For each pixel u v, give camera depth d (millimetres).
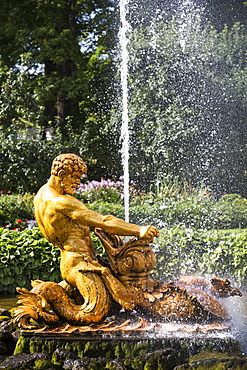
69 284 3414
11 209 10859
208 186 12984
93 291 3256
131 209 10508
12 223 9992
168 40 15570
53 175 3518
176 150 14578
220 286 3627
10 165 13508
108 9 18281
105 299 3275
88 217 3311
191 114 14836
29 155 13555
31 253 6227
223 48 15484
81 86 17422
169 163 14422
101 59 18312
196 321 3309
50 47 17547
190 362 2943
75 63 18891
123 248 3432
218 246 6656
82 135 16109
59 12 18531
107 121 16312
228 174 14508
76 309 3291
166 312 3283
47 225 3389
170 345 3092
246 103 15039
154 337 3123
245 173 14508
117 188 12750
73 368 2848
